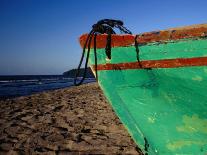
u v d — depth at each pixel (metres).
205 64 2.58
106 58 3.13
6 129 6.43
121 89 3.21
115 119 7.18
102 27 3.14
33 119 7.64
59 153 4.56
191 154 3.13
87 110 9.05
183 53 2.65
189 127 3.04
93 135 5.61
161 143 3.25
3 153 4.68
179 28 2.64
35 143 5.17
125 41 2.93
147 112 3.18
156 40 2.76
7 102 13.55
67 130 6.15
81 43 3.30
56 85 42.09
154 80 2.97
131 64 2.99
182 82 2.80
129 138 5.28
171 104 3.02
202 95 2.79
